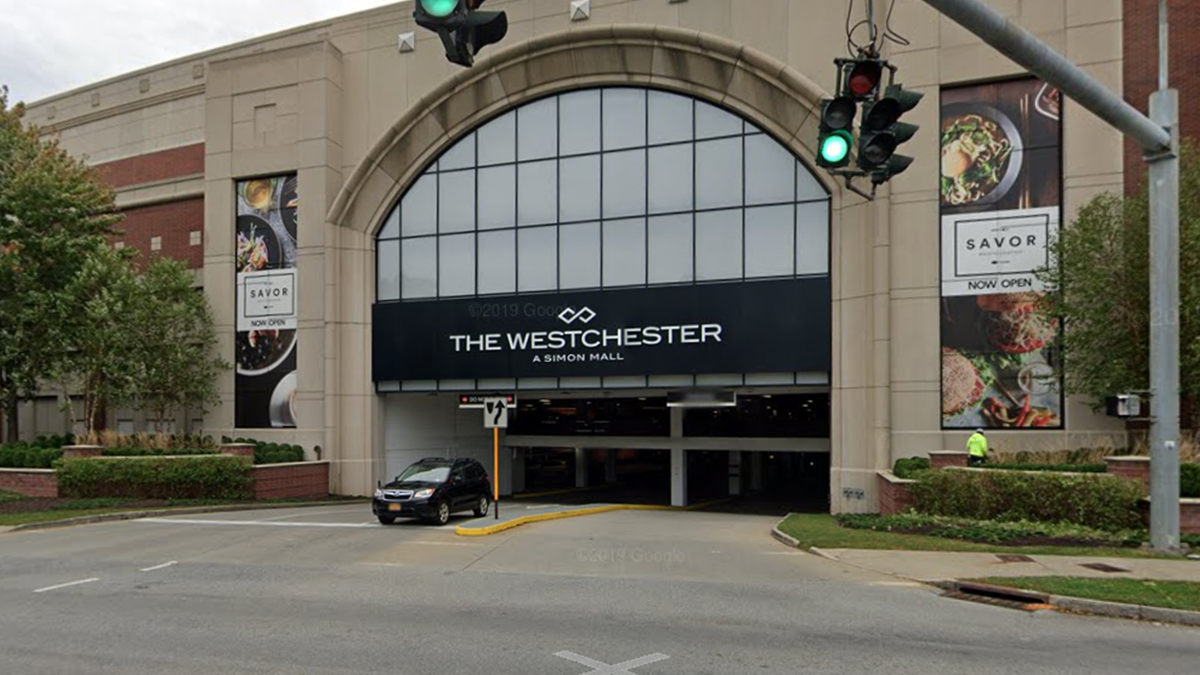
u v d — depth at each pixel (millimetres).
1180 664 6938
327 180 25297
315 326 25297
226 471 22047
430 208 25172
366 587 10383
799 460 46000
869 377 20047
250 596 9875
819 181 21219
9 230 23484
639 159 23016
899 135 6793
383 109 25438
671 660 7023
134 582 10883
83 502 20484
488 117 24469
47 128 32094
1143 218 15188
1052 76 8242
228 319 26250
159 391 24938
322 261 25266
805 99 20891
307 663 6980
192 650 7426
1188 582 9688
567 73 23469
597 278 23219
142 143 31000
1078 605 8820
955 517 15453
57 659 7176
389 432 26062
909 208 19594
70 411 29188
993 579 10008
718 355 21719
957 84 19375
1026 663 6941
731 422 31484
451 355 24516
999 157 19078
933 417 19125
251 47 28453
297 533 15773
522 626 8242
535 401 34781
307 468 24266
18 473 22406
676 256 22484
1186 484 13617
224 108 26625
